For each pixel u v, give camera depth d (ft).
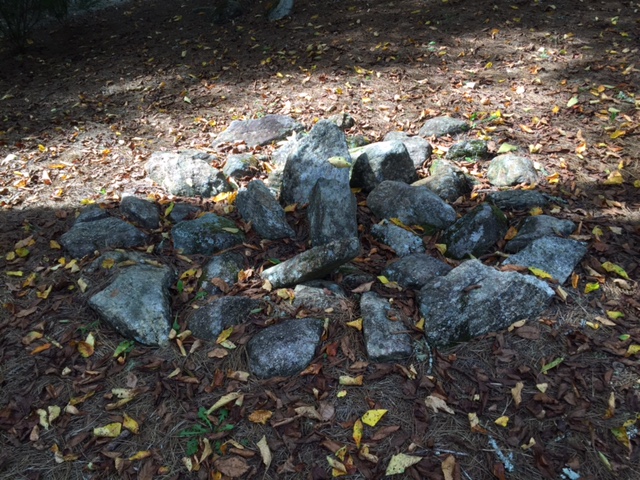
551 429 7.75
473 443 7.66
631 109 15.83
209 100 19.40
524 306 9.30
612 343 8.83
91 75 22.65
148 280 10.19
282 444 7.78
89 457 7.83
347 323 9.30
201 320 9.55
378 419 7.93
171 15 28.50
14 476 7.64
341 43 22.48
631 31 20.76
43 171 15.39
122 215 12.91
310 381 8.60
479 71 19.17
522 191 12.50
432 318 9.09
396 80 19.11
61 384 8.86
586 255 10.58
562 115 15.99
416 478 7.29
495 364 8.65
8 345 9.59
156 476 7.53
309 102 18.21
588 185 12.95
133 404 8.48
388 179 13.19
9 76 23.43
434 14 24.07
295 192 12.81
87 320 9.94
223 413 8.23
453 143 15.20
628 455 7.38
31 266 11.49
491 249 11.07
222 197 13.28
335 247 9.70
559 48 20.15
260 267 10.93
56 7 26.45
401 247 11.07
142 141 16.98
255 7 27.50
